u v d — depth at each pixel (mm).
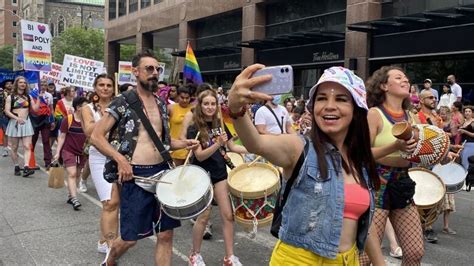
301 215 2377
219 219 7547
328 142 2449
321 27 24016
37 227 6793
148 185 4266
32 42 15852
